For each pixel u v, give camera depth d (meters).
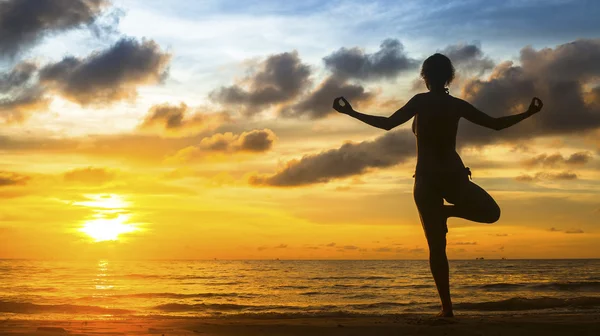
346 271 75.25
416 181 5.28
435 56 5.34
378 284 41.19
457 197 5.17
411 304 21.81
